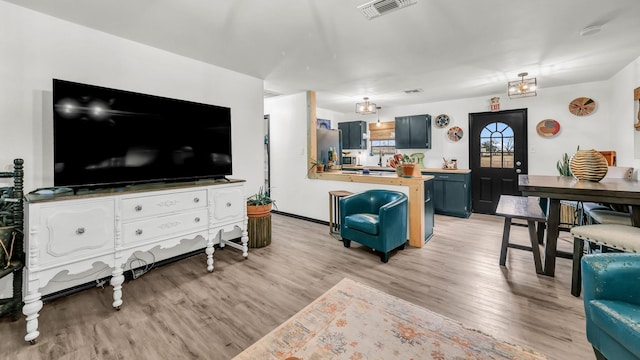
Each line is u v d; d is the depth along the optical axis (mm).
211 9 2078
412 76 3842
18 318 1907
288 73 3672
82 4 2010
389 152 6598
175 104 2689
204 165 2932
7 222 1884
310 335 1611
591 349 1575
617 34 2525
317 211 4613
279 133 5145
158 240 2291
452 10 2107
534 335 1701
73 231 1849
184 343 1669
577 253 2145
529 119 4809
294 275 2588
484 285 2355
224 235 3418
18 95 2062
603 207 2832
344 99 5508
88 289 2355
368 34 2514
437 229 4145
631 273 1308
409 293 2221
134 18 2215
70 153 2039
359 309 1896
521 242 3508
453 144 5590
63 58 2248
